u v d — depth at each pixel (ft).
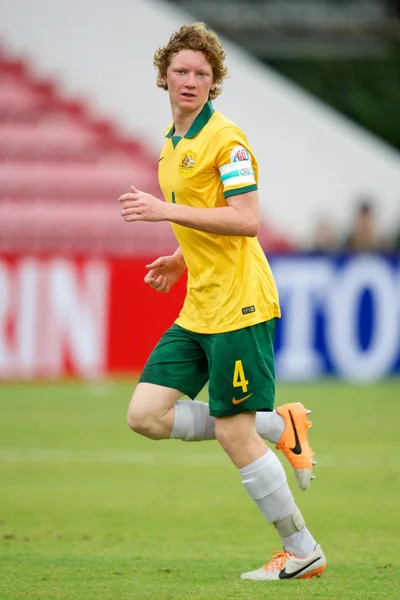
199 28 56.54
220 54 56.80
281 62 324.80
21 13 275.39
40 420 143.74
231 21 325.83
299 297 178.70
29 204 245.86
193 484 102.22
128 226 242.17
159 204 54.90
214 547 71.92
